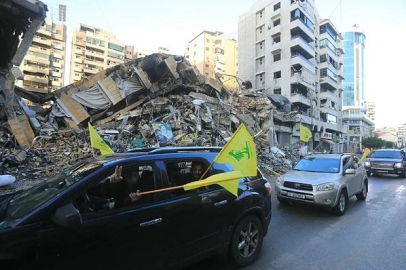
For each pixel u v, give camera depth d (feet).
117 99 72.02
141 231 9.05
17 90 73.10
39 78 202.39
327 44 169.68
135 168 10.02
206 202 11.12
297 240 16.07
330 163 25.39
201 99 78.59
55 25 230.07
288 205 24.68
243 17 172.86
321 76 168.96
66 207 7.68
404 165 47.11
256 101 100.73
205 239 10.91
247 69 166.81
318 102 165.27
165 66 78.28
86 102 69.92
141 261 9.02
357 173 26.68
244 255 12.55
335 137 178.29
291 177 23.84
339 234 17.20
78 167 10.75
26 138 50.29
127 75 76.33
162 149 11.46
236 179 11.37
